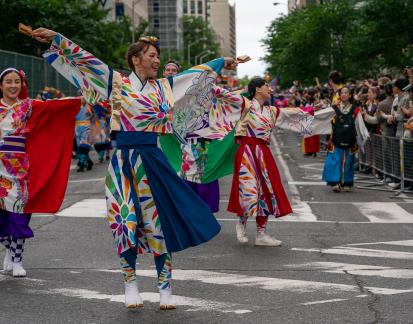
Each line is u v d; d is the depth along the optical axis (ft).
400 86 49.73
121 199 19.75
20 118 24.52
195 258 27.04
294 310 19.80
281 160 73.31
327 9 147.13
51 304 20.85
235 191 29.86
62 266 25.77
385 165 51.60
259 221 29.60
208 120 28.55
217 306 20.36
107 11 149.79
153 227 19.85
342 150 47.26
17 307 20.58
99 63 20.04
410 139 45.47
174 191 19.94
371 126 57.21
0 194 24.14
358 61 123.75
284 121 30.60
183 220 19.85
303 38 148.77
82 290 22.39
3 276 24.48
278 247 29.14
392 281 22.98
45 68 104.83
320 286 22.41
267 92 30.12
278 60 158.40
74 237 31.37
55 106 24.73
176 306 20.42
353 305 20.22
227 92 28.60
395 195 45.78
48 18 132.57
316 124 46.55
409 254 27.37
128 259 20.03
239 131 29.89
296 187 50.31
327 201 43.16
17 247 24.36
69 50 20.07
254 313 19.61
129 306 20.10
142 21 260.83
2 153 24.48
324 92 76.79
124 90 19.89
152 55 20.06
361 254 27.43
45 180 24.64
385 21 115.75
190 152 32.45
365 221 35.63
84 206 40.91
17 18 130.21
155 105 19.98
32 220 35.99
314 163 69.77
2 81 24.76
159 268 20.16
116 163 19.93
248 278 23.66
